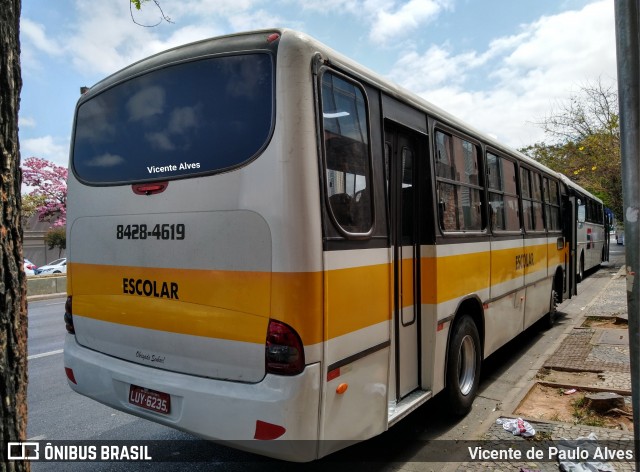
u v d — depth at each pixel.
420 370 4.41
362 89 3.48
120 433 4.79
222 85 3.22
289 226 2.83
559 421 4.70
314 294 2.84
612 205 26.41
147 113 3.61
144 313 3.46
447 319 4.60
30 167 33.81
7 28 1.98
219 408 2.96
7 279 1.97
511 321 6.68
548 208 9.04
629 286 2.78
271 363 2.82
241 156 3.04
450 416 5.01
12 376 1.99
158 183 3.41
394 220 4.06
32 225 40.84
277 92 2.95
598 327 8.96
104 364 3.68
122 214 3.64
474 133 5.61
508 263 6.53
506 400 5.28
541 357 7.05
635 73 2.73
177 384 3.17
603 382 5.75
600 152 21.62
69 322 4.07
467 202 5.33
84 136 4.07
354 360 3.18
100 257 3.79
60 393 6.02
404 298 4.17
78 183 4.04
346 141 3.26
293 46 2.97
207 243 3.12
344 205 3.17
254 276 2.92
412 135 4.37
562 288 9.95
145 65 3.70
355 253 3.21
